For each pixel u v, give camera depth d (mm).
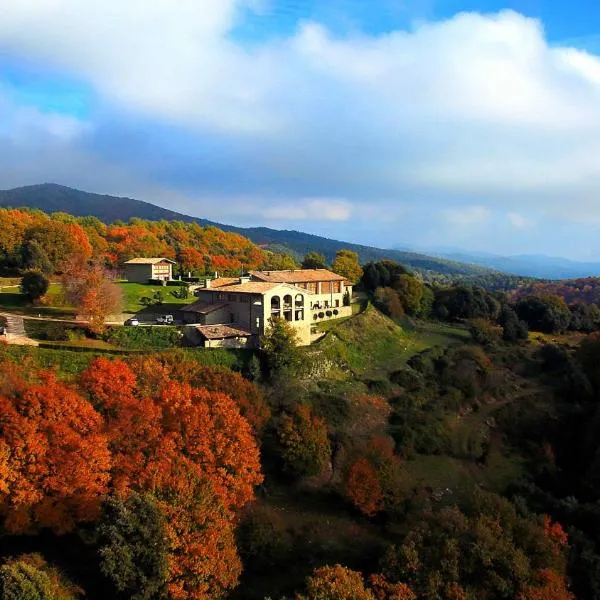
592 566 52562
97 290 94000
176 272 172375
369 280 152625
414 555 48156
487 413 101625
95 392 61406
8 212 167125
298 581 53000
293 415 74438
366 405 94250
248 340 96562
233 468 58094
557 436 94438
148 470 50500
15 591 39188
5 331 85125
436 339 132375
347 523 65125
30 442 48062
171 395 60812
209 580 45500
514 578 47562
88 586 45781
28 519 46625
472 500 58812
